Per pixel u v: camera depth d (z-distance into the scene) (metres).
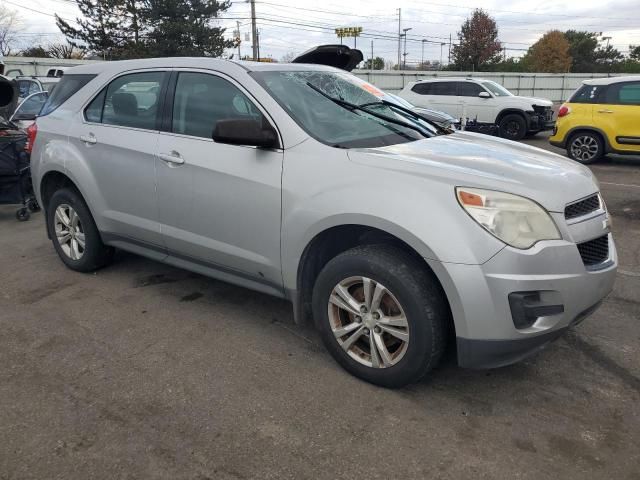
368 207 2.84
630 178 9.65
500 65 70.06
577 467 2.46
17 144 6.71
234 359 3.40
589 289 2.81
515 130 15.97
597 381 3.14
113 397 3.00
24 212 6.98
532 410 2.88
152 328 3.83
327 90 3.77
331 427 2.74
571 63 74.81
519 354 2.76
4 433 2.71
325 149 3.14
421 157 3.05
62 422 2.79
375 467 2.46
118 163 4.15
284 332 3.77
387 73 38.31
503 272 2.60
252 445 2.61
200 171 3.60
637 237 6.00
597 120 11.07
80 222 4.72
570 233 2.74
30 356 3.45
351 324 3.11
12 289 4.56
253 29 46.78
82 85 4.64
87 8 43.59
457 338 2.72
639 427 2.73
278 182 3.22
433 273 2.81
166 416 2.83
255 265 3.45
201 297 4.36
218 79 3.66
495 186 2.71
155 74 4.05
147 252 4.27
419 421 2.79
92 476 2.42
